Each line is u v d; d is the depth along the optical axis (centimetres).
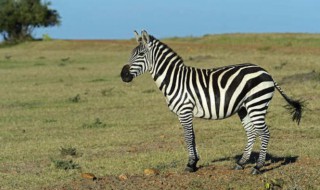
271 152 2708
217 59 8044
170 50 2305
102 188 2117
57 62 9425
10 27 17100
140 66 2317
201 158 2620
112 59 9581
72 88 5931
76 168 2502
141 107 4522
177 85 2262
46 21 17200
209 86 2233
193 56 8756
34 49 12750
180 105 2267
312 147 2808
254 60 7650
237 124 3594
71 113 4344
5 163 2688
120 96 5188
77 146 3078
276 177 2180
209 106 2239
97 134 3453
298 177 2164
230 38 11356
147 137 3284
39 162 2702
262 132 2228
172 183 2147
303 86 5056
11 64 9281
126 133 3447
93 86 6069
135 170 2414
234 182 2128
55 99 5125
